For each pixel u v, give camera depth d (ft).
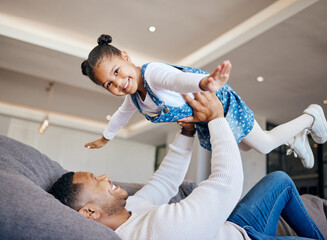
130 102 5.49
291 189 5.08
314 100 22.70
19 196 3.21
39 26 18.47
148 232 3.55
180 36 18.26
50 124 33.32
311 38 15.67
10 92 27.76
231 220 4.50
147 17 16.92
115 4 16.11
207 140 5.14
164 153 37.70
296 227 5.08
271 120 27.27
